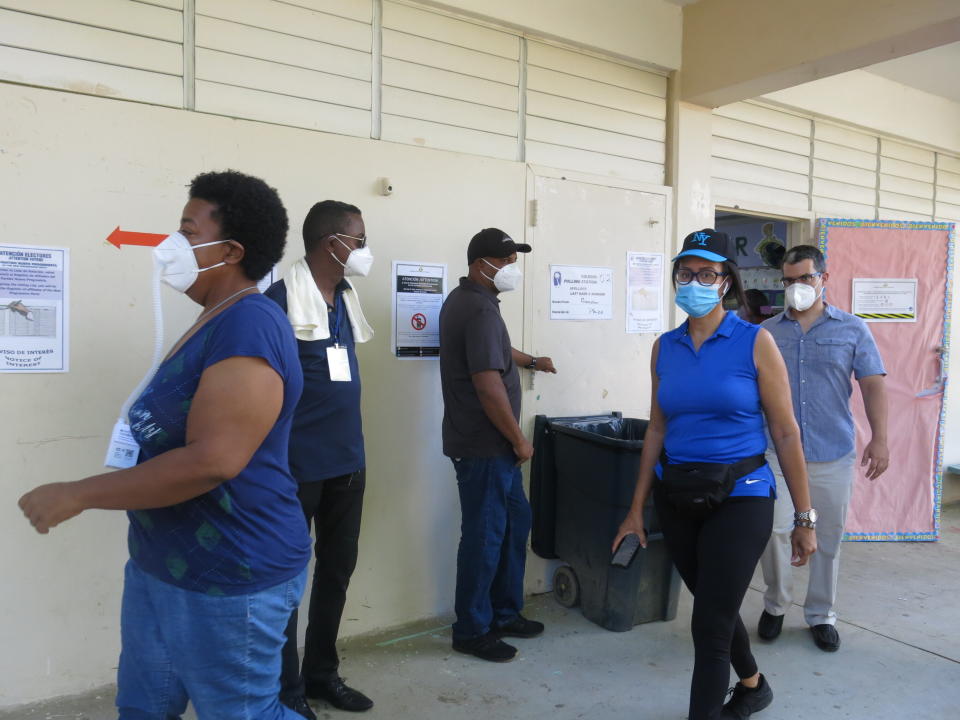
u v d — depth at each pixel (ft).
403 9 10.59
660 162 13.64
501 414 9.36
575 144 12.51
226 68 9.23
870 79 16.67
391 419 10.68
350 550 8.64
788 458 7.43
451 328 9.79
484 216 11.39
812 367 10.70
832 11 11.04
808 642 10.89
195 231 4.95
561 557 11.93
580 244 12.51
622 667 9.93
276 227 5.23
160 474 4.33
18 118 7.98
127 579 5.13
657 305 13.51
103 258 8.52
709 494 7.02
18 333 8.11
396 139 10.63
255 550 4.78
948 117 18.51
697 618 6.97
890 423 16.28
